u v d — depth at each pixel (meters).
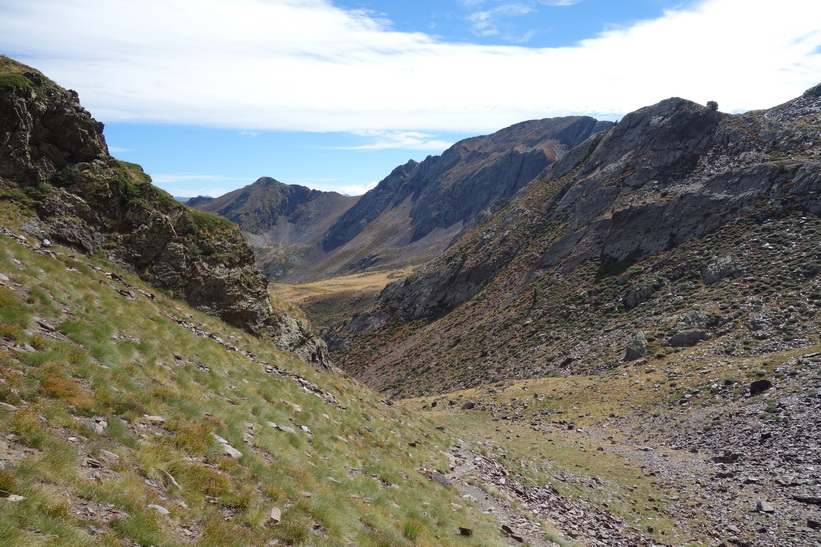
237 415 15.33
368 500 14.19
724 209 92.38
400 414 34.62
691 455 34.91
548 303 101.25
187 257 34.41
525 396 60.38
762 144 106.25
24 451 8.18
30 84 29.75
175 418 12.68
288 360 32.09
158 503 8.80
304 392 24.19
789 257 70.50
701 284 76.88
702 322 63.28
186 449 11.36
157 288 31.84
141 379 14.33
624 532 20.92
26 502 6.93
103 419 10.71
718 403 42.88
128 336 17.34
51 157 30.53
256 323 37.22
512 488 23.73
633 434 43.19
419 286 158.62
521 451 36.75
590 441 42.59
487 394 65.81
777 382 41.44
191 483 10.02
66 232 27.88
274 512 10.29
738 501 24.72
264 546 9.18
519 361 84.62
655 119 133.50
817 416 32.94
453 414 59.19
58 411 9.82
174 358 18.12
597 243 109.75
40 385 10.61
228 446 12.59
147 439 10.90
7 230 23.22
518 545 16.17
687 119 124.88
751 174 94.38
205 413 14.06
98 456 9.23
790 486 25.34
